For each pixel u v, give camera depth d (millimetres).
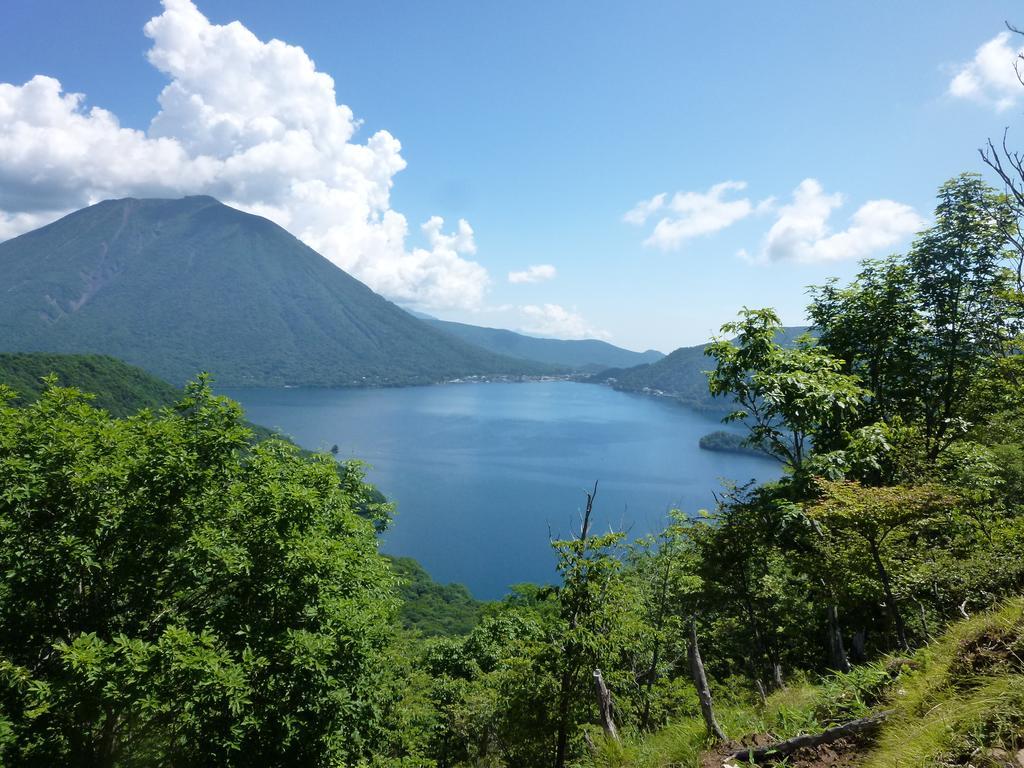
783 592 11891
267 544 11836
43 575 11281
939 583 8164
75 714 10445
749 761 4711
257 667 10430
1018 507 12211
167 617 12609
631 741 7238
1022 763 3176
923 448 10484
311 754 11031
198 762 10672
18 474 11375
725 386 11070
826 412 9664
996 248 13273
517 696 11922
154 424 13711
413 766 15086
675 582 14398
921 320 14586
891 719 4336
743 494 11484
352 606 12406
